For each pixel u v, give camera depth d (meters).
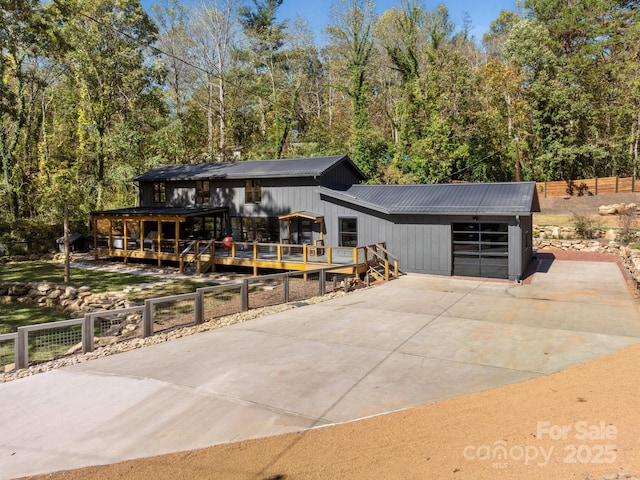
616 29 40.47
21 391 6.86
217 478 4.32
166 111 39.97
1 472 4.68
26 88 36.44
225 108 43.97
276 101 41.34
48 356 9.62
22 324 13.53
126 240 24.31
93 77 35.31
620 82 38.19
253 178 22.45
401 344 8.55
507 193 17.19
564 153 37.31
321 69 53.50
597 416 5.02
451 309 11.58
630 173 40.84
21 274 21.42
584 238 25.81
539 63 39.22
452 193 18.28
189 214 22.05
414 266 18.08
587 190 35.88
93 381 7.12
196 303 10.55
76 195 33.94
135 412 5.94
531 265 19.44
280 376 7.00
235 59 43.62
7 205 35.00
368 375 6.93
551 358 7.46
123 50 35.16
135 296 16.02
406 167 35.69
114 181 34.22
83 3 33.59
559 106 37.84
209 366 7.57
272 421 5.48
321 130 41.62
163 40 38.28
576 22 42.03
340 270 16.61
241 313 11.54
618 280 15.60
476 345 8.38
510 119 40.78
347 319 10.66
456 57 34.97
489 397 5.86
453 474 4.07
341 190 21.30
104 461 4.78
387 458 4.46
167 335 9.69
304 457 4.60
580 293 13.43
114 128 36.06
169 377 7.12
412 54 36.12
